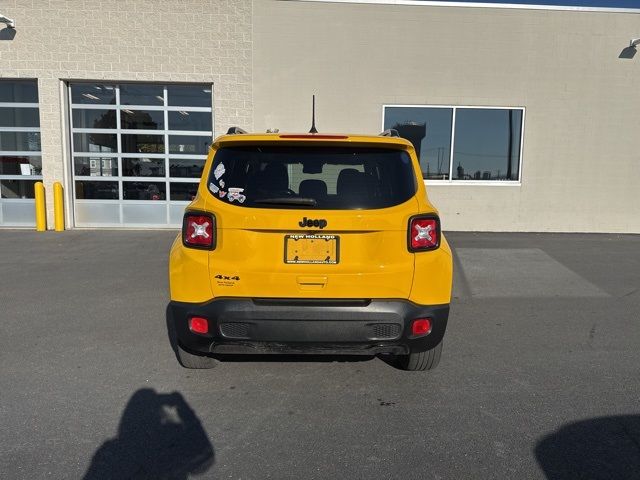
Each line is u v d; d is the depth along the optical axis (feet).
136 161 39.34
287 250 10.52
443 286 10.93
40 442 9.61
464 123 38.45
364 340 10.58
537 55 37.91
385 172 11.05
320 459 9.16
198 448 9.48
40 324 16.69
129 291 20.86
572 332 16.48
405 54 37.63
